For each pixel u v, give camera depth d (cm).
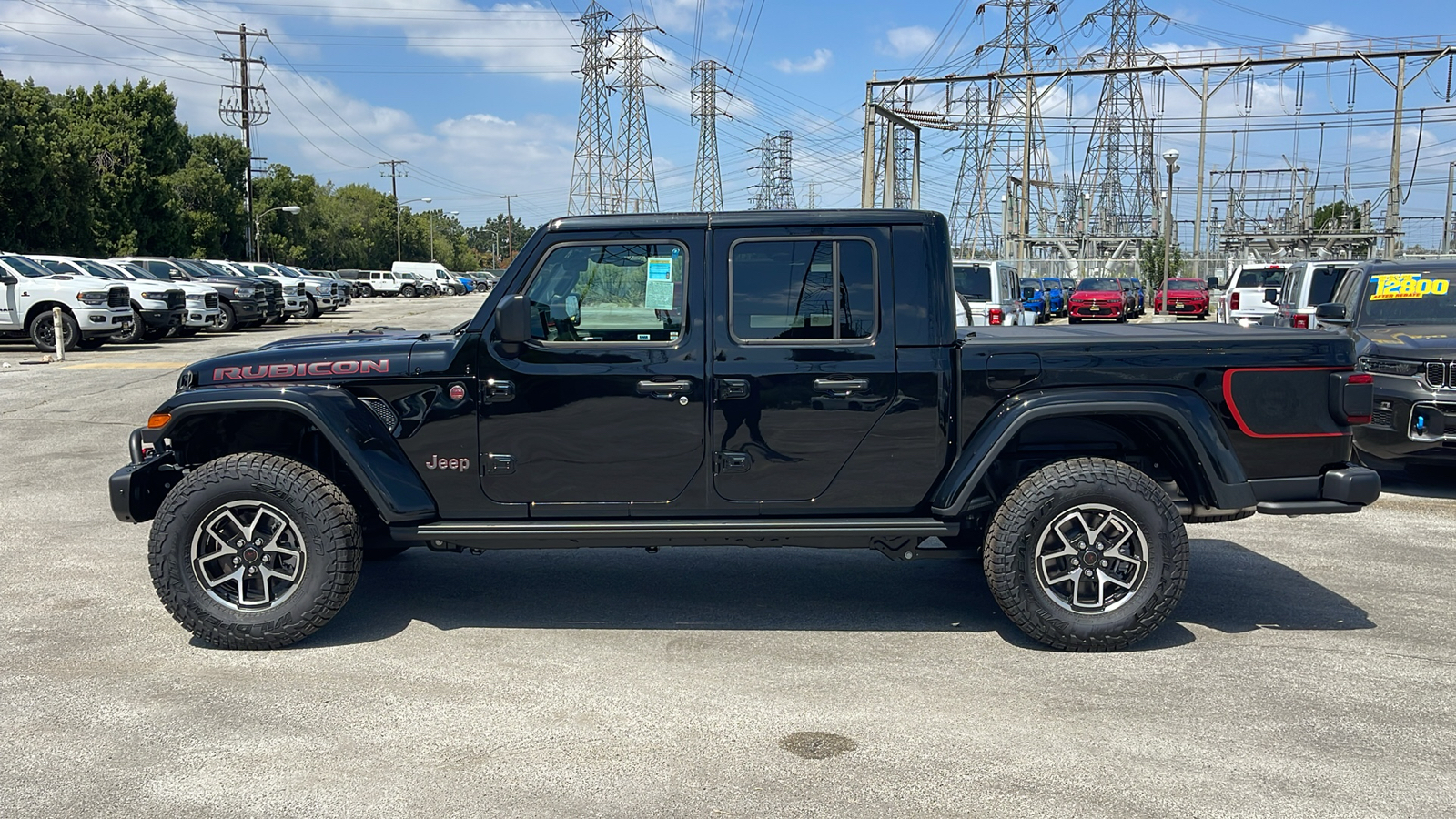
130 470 490
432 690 433
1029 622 472
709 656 475
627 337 482
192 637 499
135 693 428
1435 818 328
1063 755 371
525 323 462
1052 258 5697
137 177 4566
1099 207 6544
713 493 485
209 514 472
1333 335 488
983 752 374
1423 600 559
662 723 400
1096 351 477
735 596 570
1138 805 335
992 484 509
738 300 479
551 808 334
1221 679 445
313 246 8762
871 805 335
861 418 480
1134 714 407
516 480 487
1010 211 5569
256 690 433
